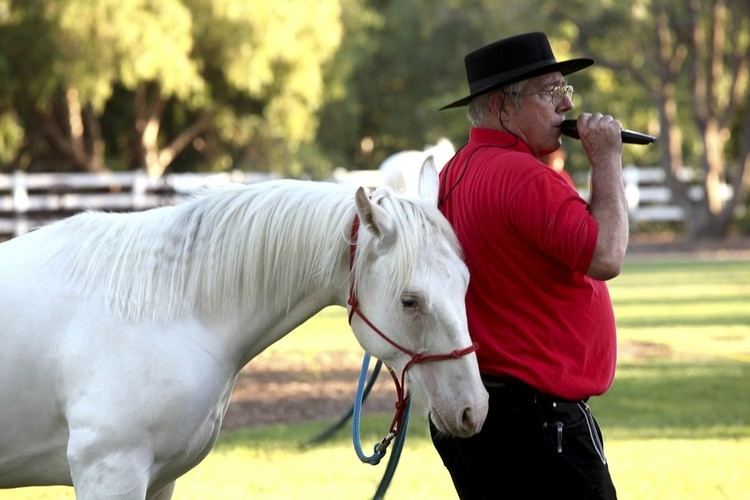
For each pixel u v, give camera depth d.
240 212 6.39
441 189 6.89
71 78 45.38
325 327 23.02
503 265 6.45
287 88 50.22
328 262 6.22
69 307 6.21
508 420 6.49
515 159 6.40
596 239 6.09
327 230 6.24
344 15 55.00
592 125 6.38
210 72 50.22
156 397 6.07
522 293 6.45
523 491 6.61
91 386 6.07
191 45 46.62
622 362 17.50
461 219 6.62
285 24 48.28
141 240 6.36
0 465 6.29
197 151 54.62
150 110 50.81
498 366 6.47
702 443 11.91
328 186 6.46
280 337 6.50
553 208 6.19
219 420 6.48
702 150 51.44
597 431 6.61
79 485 6.09
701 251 44.84
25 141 52.53
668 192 53.97
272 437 12.24
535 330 6.45
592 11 51.53
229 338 6.35
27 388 6.16
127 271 6.26
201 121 51.44
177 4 45.53
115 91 51.03
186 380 6.14
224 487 10.14
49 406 6.20
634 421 13.05
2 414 6.17
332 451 11.59
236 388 15.30
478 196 6.50
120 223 6.46
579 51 53.69
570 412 6.47
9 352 6.14
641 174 54.53
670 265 37.97
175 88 46.62
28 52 46.84
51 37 45.19
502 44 6.61
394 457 6.85
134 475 6.05
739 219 53.38
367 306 6.05
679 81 58.31
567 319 6.48
